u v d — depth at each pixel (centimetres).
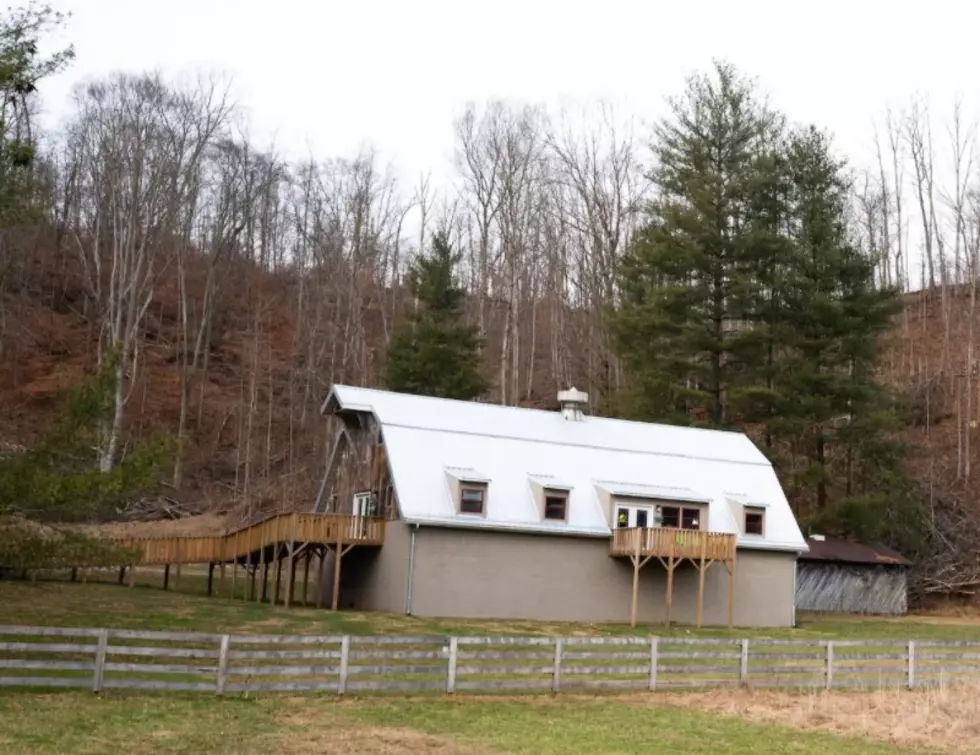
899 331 5909
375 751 1241
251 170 6656
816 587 3950
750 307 4453
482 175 6103
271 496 4894
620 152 5894
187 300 6206
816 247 4438
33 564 1755
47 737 1195
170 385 5688
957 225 6275
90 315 5869
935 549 4503
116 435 3344
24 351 5453
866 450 4338
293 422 5600
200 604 2694
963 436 5156
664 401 4416
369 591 2998
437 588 2805
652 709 1644
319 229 6412
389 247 6550
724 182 4488
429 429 3080
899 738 1469
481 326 5678
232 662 1816
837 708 1705
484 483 2922
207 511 4831
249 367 5966
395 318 6181
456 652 1691
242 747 1218
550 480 3053
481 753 1261
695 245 4391
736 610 3203
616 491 3081
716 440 3644
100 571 3497
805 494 4541
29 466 1728
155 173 5581
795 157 4628
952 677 2103
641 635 2692
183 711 1398
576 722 1492
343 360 5738
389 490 2959
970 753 1379
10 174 1805
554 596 2955
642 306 4447
